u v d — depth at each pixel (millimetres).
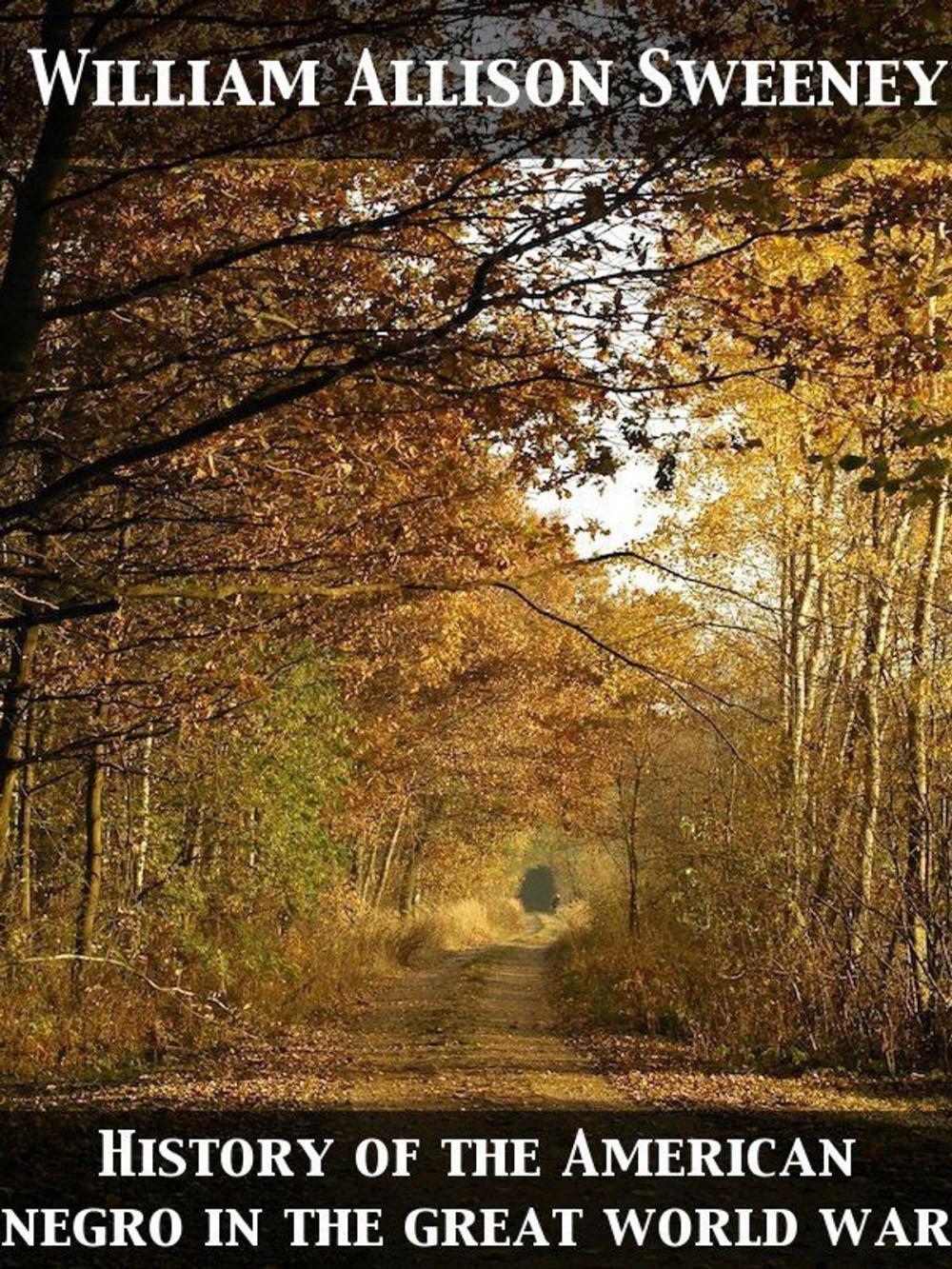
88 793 15469
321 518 9523
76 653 11648
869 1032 14805
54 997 14656
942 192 6539
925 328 7293
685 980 19922
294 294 7867
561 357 7449
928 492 6527
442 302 7570
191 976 17359
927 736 14805
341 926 28578
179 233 8102
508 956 41438
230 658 10859
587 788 33688
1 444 6762
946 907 14531
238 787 19188
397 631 15805
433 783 37312
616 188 6527
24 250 6547
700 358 7680
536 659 29750
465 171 7129
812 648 18016
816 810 16375
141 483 8984
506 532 9258
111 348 8070
